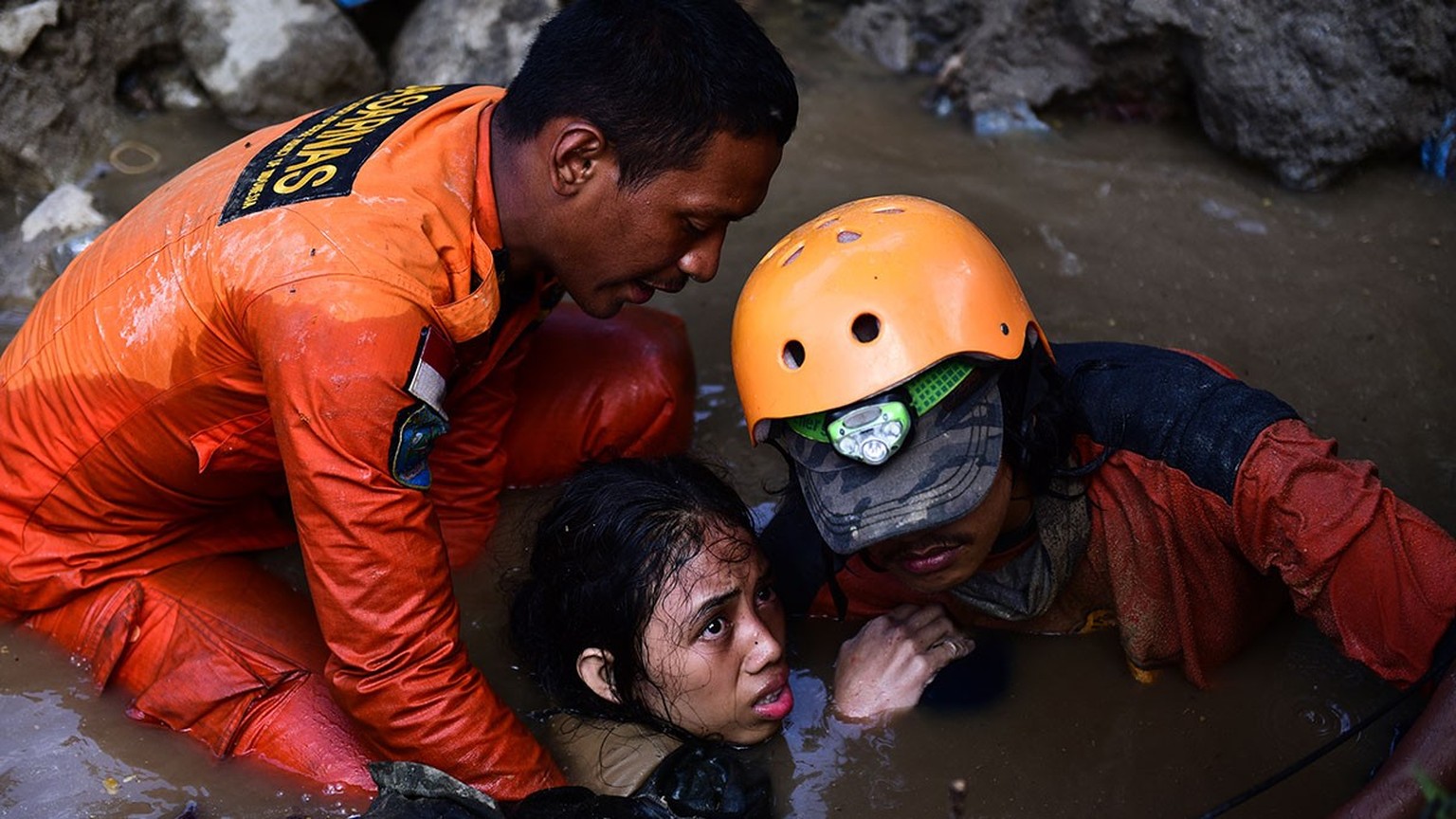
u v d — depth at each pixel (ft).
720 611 8.16
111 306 8.47
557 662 8.73
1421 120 13.05
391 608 7.78
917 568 7.78
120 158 13.67
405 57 14.56
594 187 8.13
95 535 8.98
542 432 10.30
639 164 7.97
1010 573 8.54
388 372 7.71
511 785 7.92
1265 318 11.64
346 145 8.43
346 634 7.80
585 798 7.73
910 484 7.27
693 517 8.23
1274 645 8.80
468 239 8.32
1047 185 13.42
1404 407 10.68
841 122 14.44
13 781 8.22
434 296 8.06
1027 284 12.07
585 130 7.93
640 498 8.29
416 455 7.92
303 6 14.14
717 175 8.02
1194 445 7.81
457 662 7.96
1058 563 8.36
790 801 8.18
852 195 13.26
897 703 8.62
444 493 9.98
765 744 8.55
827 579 8.96
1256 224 12.82
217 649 8.70
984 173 13.61
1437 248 12.37
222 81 14.02
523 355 9.91
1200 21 13.26
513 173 8.38
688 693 8.27
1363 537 7.26
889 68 15.34
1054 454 7.99
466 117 8.70
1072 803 8.00
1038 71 14.26
